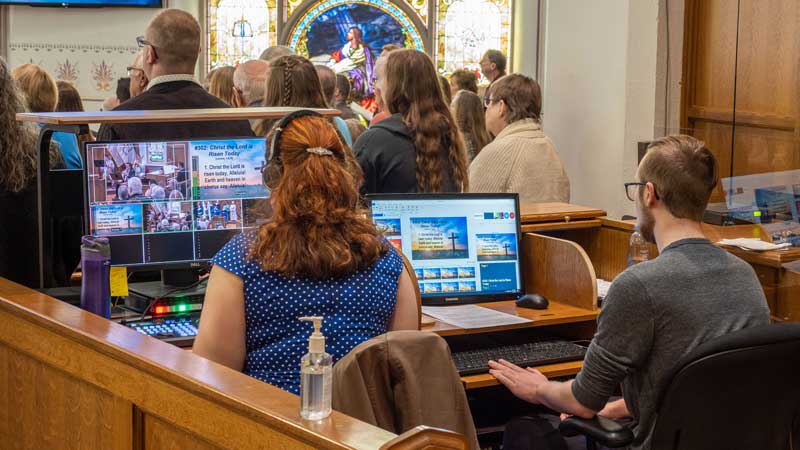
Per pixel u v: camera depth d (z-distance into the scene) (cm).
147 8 747
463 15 802
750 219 423
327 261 209
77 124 271
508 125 430
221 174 289
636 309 235
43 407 233
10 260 286
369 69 801
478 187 425
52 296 271
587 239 369
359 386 183
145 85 448
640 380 240
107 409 208
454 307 331
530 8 798
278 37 789
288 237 208
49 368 229
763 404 230
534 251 346
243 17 784
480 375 287
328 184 212
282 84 372
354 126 500
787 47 430
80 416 218
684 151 248
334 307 212
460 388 192
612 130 584
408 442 148
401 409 186
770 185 431
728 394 226
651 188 249
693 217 248
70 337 217
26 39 738
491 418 336
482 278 336
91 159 276
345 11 796
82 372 215
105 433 209
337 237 211
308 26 793
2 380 252
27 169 285
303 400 161
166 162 284
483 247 337
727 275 241
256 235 213
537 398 262
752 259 383
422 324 305
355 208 219
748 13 457
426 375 188
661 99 525
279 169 217
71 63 744
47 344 227
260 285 209
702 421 227
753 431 232
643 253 344
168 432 190
